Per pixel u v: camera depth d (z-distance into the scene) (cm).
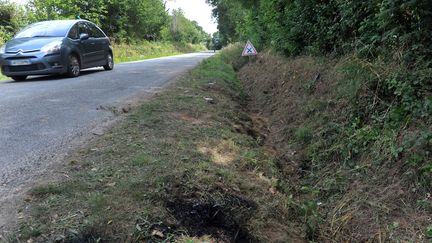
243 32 1961
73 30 1075
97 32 1224
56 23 1089
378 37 536
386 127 454
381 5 504
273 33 1074
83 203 288
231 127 558
